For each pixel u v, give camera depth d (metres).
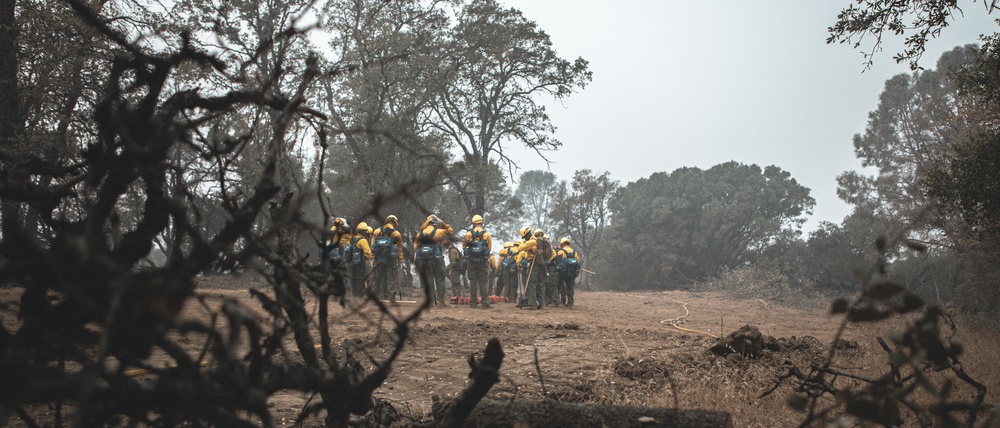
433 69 32.03
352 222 2.31
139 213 2.30
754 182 43.12
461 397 2.32
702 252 42.72
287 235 2.54
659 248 42.81
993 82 11.20
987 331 11.45
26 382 1.34
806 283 34.03
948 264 25.00
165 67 2.07
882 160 35.16
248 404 1.68
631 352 8.18
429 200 34.00
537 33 34.88
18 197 2.02
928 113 31.72
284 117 2.16
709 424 2.71
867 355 7.24
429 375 6.33
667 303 24.95
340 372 2.21
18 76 14.02
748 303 25.64
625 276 44.31
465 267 20.33
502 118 36.88
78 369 3.70
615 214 47.72
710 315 18.20
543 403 2.91
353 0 28.22
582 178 49.78
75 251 1.53
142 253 1.96
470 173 32.91
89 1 13.59
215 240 1.99
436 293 17.31
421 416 4.53
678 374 6.11
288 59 14.72
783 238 40.56
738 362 6.89
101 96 12.52
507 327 10.99
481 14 32.78
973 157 11.30
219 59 2.17
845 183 34.34
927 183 11.92
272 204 2.62
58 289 1.73
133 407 1.63
